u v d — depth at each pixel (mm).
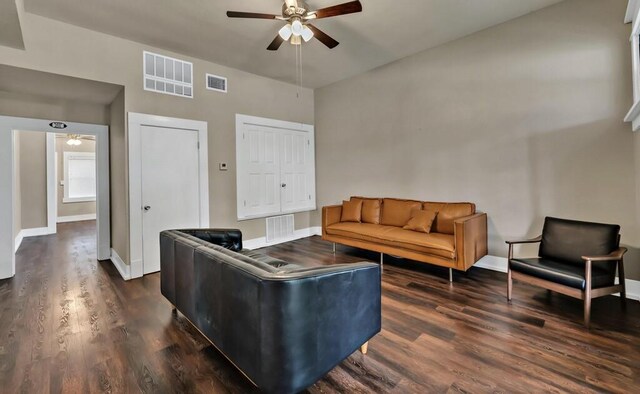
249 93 4707
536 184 3195
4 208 3475
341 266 1699
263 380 1413
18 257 4426
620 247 2564
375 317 1909
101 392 1610
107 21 3080
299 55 4094
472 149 3660
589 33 2822
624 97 2666
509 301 2701
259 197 4863
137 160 3549
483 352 1933
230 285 1594
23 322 2387
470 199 3711
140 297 2910
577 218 2955
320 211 5711
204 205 4156
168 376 1738
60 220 8289
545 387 1603
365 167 4902
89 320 2424
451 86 3803
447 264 3131
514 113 3309
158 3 2789
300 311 1421
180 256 2189
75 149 8586
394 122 4453
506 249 3439
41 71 2951
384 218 4328
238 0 2758
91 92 3646
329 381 1681
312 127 5676
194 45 3693
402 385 1641
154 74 3697
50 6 2787
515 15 3191
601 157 2805
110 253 4320
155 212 3713
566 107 2980
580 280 2227
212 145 4270
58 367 1818
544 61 3088
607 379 1657
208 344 2070
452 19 3238
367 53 4086
